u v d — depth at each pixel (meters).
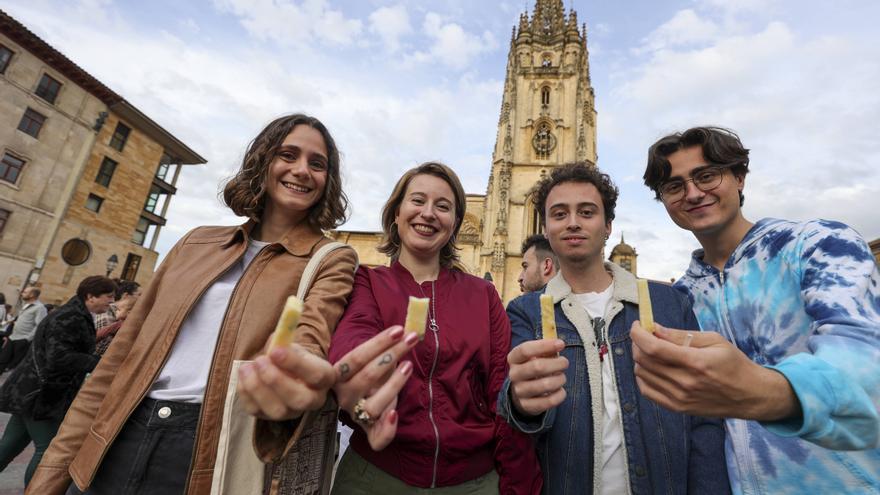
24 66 28.88
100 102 33.62
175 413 2.42
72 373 5.38
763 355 2.50
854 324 1.68
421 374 2.71
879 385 1.43
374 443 1.39
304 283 2.67
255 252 3.17
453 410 2.65
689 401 1.37
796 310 2.36
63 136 31.12
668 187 3.22
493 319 3.27
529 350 1.85
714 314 2.92
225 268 2.90
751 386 1.29
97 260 33.41
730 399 1.32
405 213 3.43
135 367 2.57
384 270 3.26
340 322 2.46
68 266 31.12
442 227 3.42
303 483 2.15
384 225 3.92
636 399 2.83
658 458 2.62
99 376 2.75
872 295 1.85
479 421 2.78
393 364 1.41
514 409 2.37
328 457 2.38
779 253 2.54
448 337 2.84
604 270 3.61
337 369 1.41
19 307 27.52
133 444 2.36
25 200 28.89
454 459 2.54
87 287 6.26
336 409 2.48
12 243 28.05
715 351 1.29
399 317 2.81
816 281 2.08
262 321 2.62
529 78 45.31
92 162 33.16
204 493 2.21
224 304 2.80
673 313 3.03
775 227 2.68
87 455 2.35
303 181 3.19
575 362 3.07
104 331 7.07
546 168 40.72
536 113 43.84
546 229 3.71
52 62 30.25
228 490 1.86
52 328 5.28
